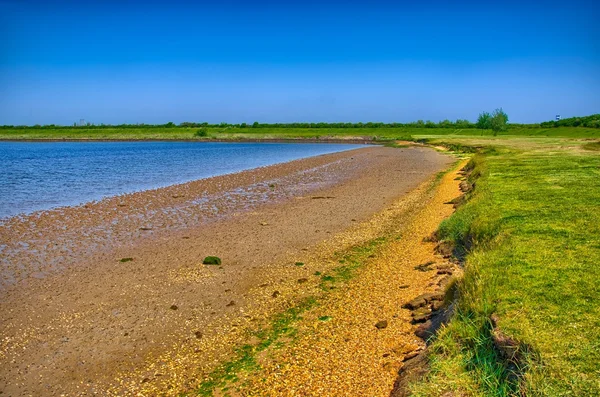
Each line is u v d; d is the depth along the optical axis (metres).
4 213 19.83
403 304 9.07
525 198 14.41
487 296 6.68
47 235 15.96
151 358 7.64
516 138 75.56
